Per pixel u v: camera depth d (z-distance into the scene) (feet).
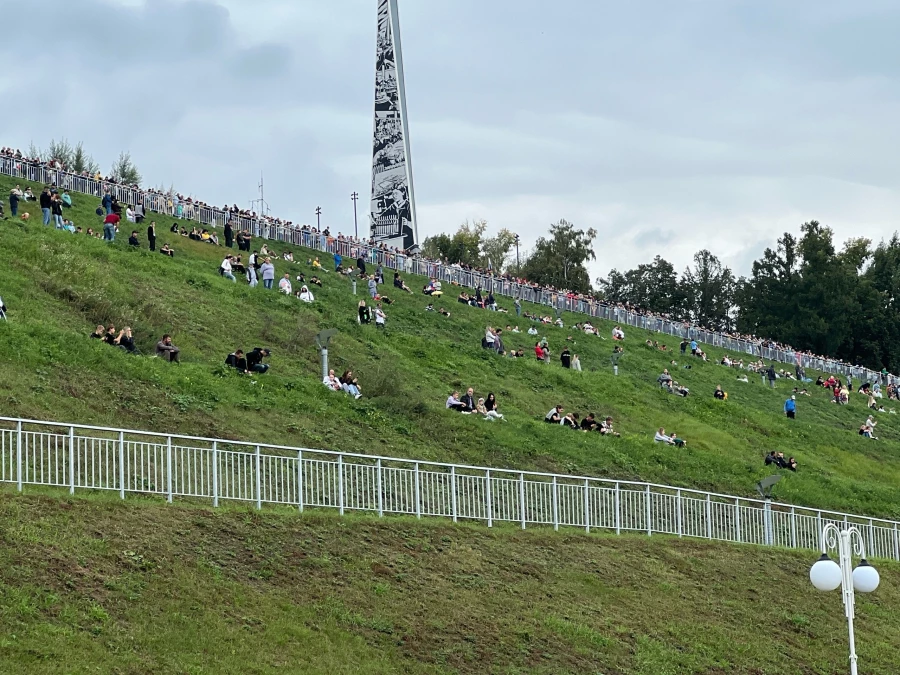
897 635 120.47
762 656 104.99
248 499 101.09
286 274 216.95
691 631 104.99
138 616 78.28
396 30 319.47
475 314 250.78
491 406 166.40
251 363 153.28
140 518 90.74
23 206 208.85
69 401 122.21
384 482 109.09
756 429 210.59
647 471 162.71
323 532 99.25
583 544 116.26
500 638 92.17
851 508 176.35
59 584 78.18
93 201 233.14
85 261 174.60
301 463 103.55
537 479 148.36
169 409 130.52
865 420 258.98
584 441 164.96
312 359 174.09
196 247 225.35
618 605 105.60
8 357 126.82
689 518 130.11
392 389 164.96
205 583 84.89
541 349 218.79
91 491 93.71
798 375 289.53
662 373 237.86
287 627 83.30
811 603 121.08
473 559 104.32
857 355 442.91
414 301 245.04
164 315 168.66
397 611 90.94
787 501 170.71
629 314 294.87
